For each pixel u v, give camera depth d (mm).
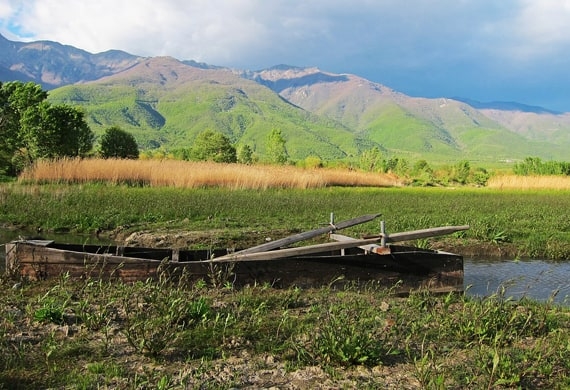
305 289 9562
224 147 69688
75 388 5273
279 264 9516
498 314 7535
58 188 25047
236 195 26094
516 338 7027
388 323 7629
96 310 7562
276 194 28094
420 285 10172
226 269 9266
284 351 6527
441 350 6727
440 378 5258
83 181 30234
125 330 6730
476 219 19688
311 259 9656
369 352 6191
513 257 15156
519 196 33938
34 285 8969
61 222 17656
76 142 46812
